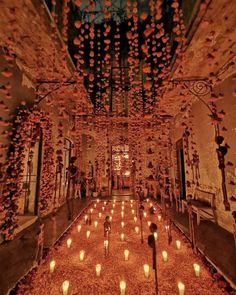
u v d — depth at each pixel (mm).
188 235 3775
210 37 3400
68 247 3402
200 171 5750
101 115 8875
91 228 4547
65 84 5004
